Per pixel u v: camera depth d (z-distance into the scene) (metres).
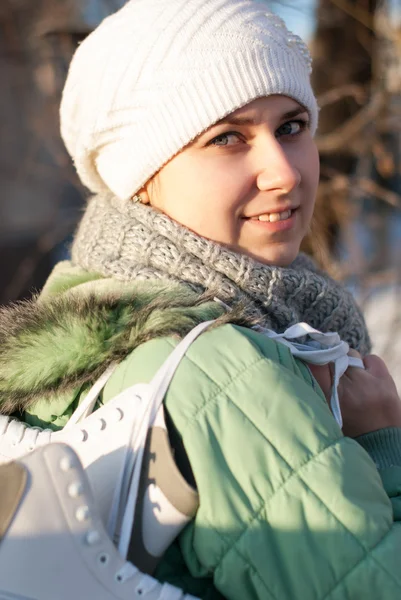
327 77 3.21
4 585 0.91
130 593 0.94
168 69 1.35
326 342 1.30
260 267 1.35
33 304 1.27
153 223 1.35
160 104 1.35
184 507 0.96
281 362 1.13
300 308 1.47
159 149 1.37
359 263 3.01
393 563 0.93
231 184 1.34
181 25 1.36
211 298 1.24
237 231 1.37
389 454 1.35
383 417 1.39
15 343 1.19
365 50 3.20
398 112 2.92
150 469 0.99
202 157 1.36
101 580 0.94
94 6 3.51
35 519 0.93
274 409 1.01
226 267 1.32
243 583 0.95
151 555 0.99
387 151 3.03
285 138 1.43
